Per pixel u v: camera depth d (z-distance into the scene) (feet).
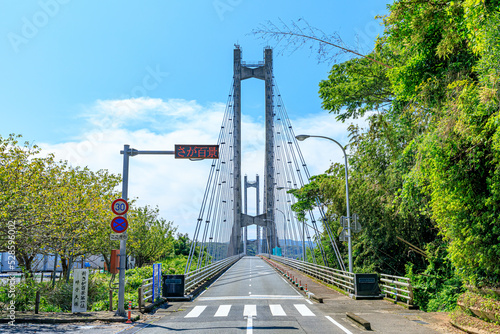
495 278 35.09
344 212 103.24
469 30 29.81
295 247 185.57
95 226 71.10
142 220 151.33
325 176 130.31
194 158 47.52
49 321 40.01
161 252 171.83
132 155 47.11
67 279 73.92
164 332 34.68
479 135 28.89
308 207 135.03
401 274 83.15
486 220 33.17
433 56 41.24
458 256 37.42
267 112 291.17
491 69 25.75
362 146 76.18
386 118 65.00
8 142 53.78
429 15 35.50
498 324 32.09
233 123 296.10
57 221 55.62
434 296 59.47
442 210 36.55
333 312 46.98
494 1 25.40
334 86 75.10
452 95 36.32
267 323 39.11
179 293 59.47
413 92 45.29
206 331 34.96
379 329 35.17
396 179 64.28
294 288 79.51
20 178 51.57
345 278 69.72
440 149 32.78
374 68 67.92
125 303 51.80
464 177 33.17
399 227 74.59
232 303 56.24
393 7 37.81
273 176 285.23
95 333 33.94
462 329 33.78
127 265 151.94
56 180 67.31
